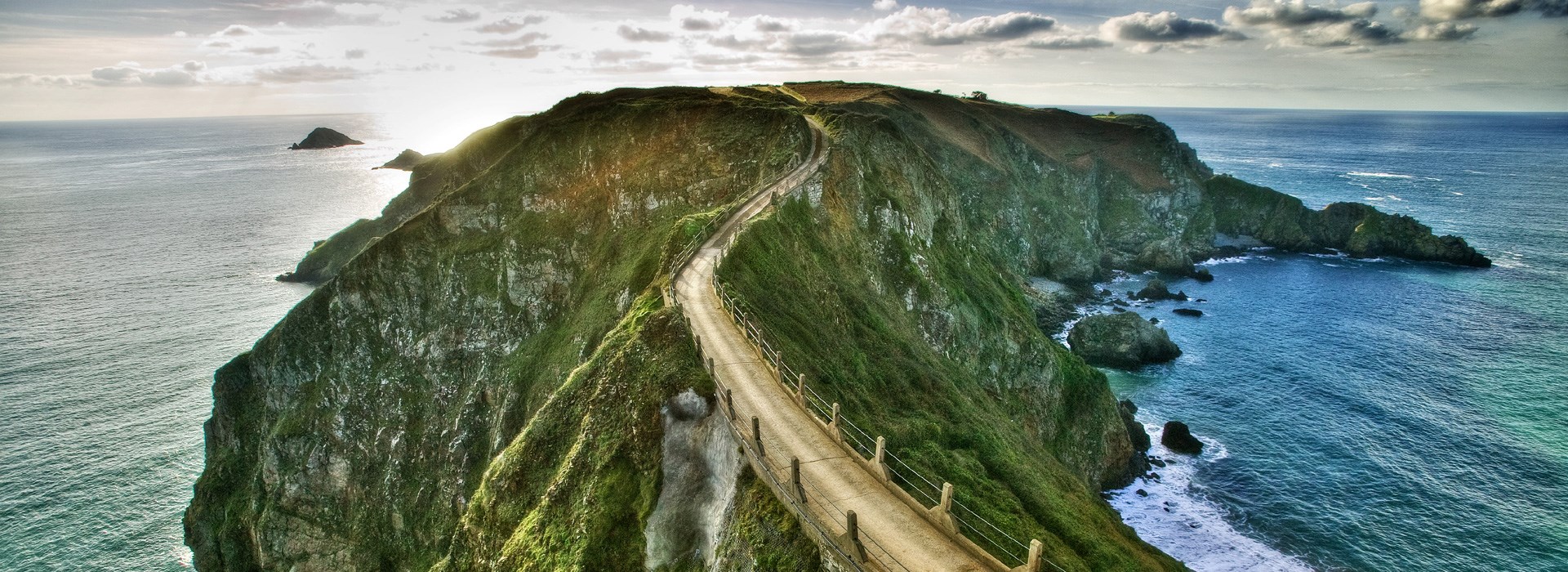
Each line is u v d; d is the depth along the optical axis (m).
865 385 49.28
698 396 35.50
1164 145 178.38
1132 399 90.38
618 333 45.44
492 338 84.12
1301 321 116.75
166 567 71.75
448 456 76.88
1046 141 178.88
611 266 80.44
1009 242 136.62
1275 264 156.88
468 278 87.62
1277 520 65.94
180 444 86.25
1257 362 100.50
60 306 129.25
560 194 92.06
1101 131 184.50
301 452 81.50
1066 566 34.22
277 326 87.44
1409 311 120.12
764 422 34.25
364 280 87.69
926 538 26.31
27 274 150.12
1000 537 34.50
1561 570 59.22
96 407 93.00
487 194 93.06
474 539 43.09
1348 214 166.50
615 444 36.62
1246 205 177.00
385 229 143.62
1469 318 116.06
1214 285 140.38
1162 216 169.50
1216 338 110.06
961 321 77.56
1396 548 62.00
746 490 30.06
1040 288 131.00
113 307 129.25
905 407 50.56
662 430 35.59
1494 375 94.00
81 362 105.56
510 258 87.38
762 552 27.22
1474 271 144.50
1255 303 127.38
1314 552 61.81
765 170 82.94
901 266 77.69
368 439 82.44
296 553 78.31
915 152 104.50
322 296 87.69
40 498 75.69
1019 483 44.00
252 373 87.25
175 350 110.62
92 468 81.06
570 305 82.44
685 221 64.19
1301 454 76.44
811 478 29.83
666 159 90.00
